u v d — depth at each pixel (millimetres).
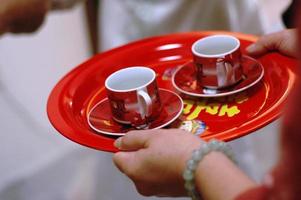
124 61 894
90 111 765
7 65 1646
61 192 1824
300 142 343
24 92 1717
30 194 1792
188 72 820
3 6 991
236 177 498
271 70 787
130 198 1505
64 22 1766
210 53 797
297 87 348
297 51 348
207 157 529
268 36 814
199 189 531
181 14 1297
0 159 1717
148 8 1308
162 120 708
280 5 1403
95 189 1594
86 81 843
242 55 830
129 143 623
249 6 1283
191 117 730
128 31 1349
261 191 431
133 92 689
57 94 797
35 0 1024
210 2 1268
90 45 1858
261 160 1418
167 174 575
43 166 1805
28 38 1676
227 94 746
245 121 687
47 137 1804
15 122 1715
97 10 1784
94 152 1764
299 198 359
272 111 672
